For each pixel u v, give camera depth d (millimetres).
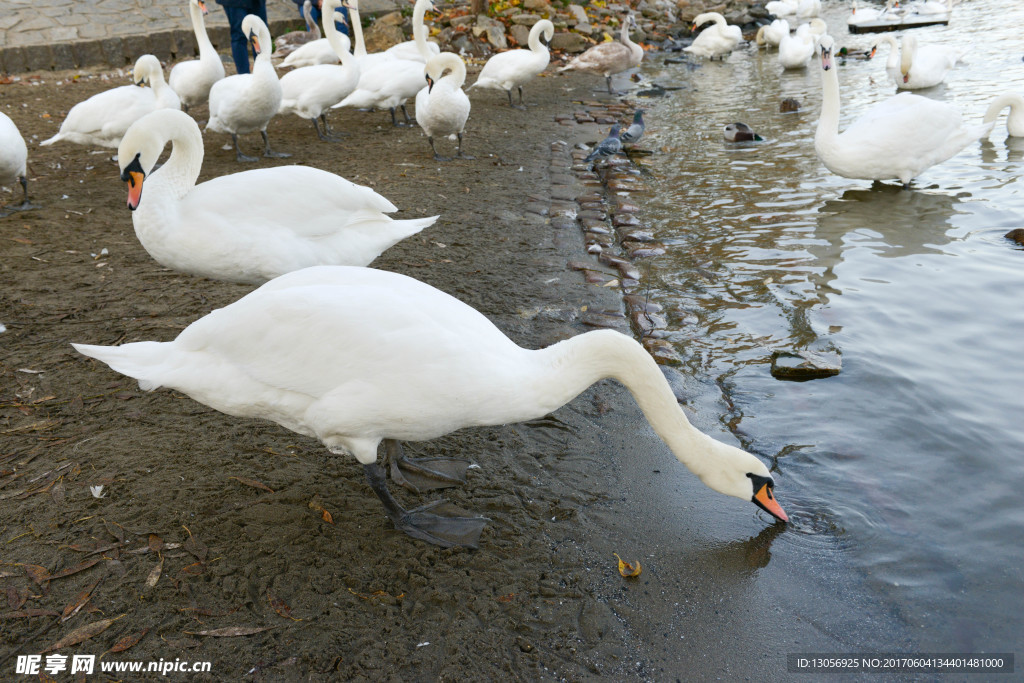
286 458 3943
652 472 3934
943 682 2686
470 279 6242
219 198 4453
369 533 3434
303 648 2803
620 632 2959
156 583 3045
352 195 4762
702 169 9586
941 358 4727
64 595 2980
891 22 20078
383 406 3057
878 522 3453
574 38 19094
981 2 22609
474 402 3104
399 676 2717
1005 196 7512
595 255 6922
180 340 3305
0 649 2752
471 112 13445
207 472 3756
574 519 3578
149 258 6410
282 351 3109
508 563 3299
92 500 3477
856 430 4117
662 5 24281
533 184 9062
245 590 3035
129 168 4332
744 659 2826
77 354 4781
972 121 10312
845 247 6633
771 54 20438
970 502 3521
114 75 15195
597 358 3230
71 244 6680
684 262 6645
